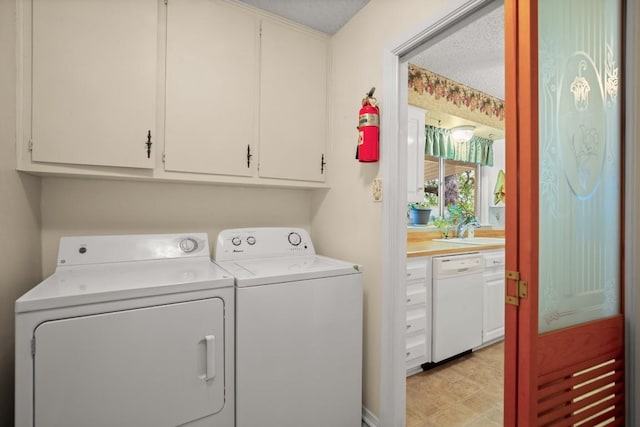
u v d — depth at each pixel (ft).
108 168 4.36
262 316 4.05
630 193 3.53
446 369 7.25
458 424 5.35
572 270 3.25
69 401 3.03
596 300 3.44
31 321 2.90
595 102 3.44
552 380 2.90
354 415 4.87
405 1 4.62
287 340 4.23
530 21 2.67
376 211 5.18
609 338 3.39
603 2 3.52
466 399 6.07
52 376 2.97
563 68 3.16
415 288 6.86
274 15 5.75
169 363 3.51
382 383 4.96
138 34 4.47
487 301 8.27
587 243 3.38
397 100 4.86
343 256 6.03
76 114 4.08
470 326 7.79
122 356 3.27
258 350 4.01
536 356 2.74
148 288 3.43
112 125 4.31
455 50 7.22
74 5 4.06
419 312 6.93
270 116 5.74
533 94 2.68
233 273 4.30
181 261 5.26
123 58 4.37
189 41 4.94
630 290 3.51
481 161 11.23
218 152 5.22
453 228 10.28
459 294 7.53
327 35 6.43
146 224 5.49
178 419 3.53
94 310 3.16
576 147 3.28
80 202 4.94
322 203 6.81
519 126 2.73
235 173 5.39
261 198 6.72
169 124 4.79
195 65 4.99
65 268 4.39
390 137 4.87
